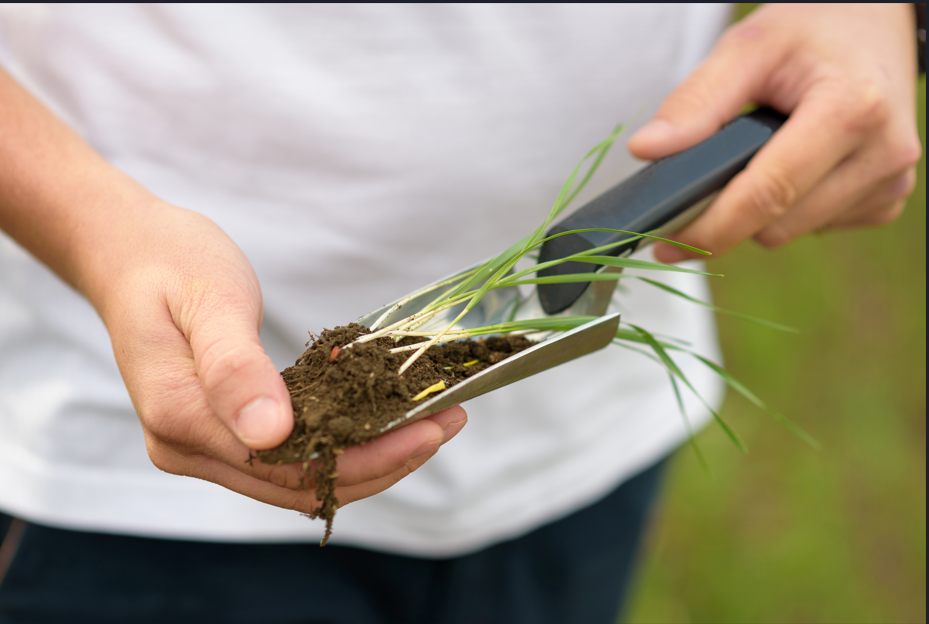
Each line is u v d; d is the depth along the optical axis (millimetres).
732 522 1545
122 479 780
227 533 787
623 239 687
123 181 682
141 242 649
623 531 1060
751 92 752
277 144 769
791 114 742
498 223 833
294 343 830
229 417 595
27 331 771
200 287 623
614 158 874
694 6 849
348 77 764
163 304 626
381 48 761
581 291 689
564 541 1015
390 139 777
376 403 613
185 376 616
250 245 783
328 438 599
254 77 756
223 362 594
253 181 778
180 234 649
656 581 1481
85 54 751
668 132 733
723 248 746
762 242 782
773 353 1750
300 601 862
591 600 1084
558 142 819
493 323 702
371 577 920
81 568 792
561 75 794
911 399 1698
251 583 836
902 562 1482
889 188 779
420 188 790
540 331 689
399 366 635
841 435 1654
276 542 823
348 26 754
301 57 757
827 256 1915
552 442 937
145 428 632
